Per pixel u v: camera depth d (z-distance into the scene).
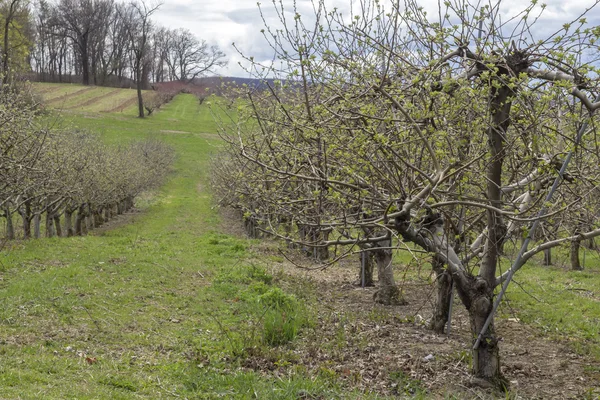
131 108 78.50
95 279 13.33
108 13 97.56
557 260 21.23
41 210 21.52
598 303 14.33
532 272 18.98
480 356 7.92
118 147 39.88
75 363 7.90
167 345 9.26
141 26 79.75
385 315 12.13
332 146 6.45
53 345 8.65
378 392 7.79
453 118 6.23
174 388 7.39
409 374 8.44
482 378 7.91
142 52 75.94
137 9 75.62
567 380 8.61
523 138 6.62
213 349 9.10
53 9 93.50
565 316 12.84
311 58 6.46
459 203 6.41
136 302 11.79
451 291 10.73
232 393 7.31
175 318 10.92
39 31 92.25
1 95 16.31
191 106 87.00
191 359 8.61
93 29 95.44
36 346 8.43
